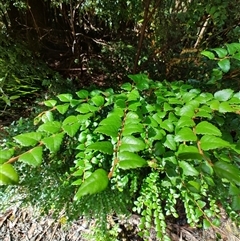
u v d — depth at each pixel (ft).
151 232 3.64
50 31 5.77
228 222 3.79
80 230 3.86
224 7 4.28
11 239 3.88
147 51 5.68
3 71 4.32
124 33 6.40
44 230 3.94
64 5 5.63
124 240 3.73
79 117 1.66
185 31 5.67
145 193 2.77
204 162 1.59
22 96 4.80
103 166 2.43
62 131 1.49
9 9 5.02
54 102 1.96
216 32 5.29
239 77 2.99
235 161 1.78
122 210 2.88
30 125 3.38
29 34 5.34
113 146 1.43
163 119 1.96
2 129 3.93
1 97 4.20
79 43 6.19
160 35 5.61
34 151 1.23
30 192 3.10
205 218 2.24
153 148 2.14
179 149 1.47
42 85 4.76
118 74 5.79
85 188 0.99
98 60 6.07
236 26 4.76
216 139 1.29
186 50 5.29
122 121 1.54
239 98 1.77
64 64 6.06
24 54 4.81
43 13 5.63
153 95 2.41
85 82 5.68
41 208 3.28
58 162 3.03
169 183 2.49
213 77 2.59
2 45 4.58
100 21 6.48
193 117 1.58
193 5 4.92
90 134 2.35
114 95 2.07
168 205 2.79
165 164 2.17
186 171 1.61
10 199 3.32
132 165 1.13
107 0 5.71
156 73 5.27
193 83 3.06
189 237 3.83
